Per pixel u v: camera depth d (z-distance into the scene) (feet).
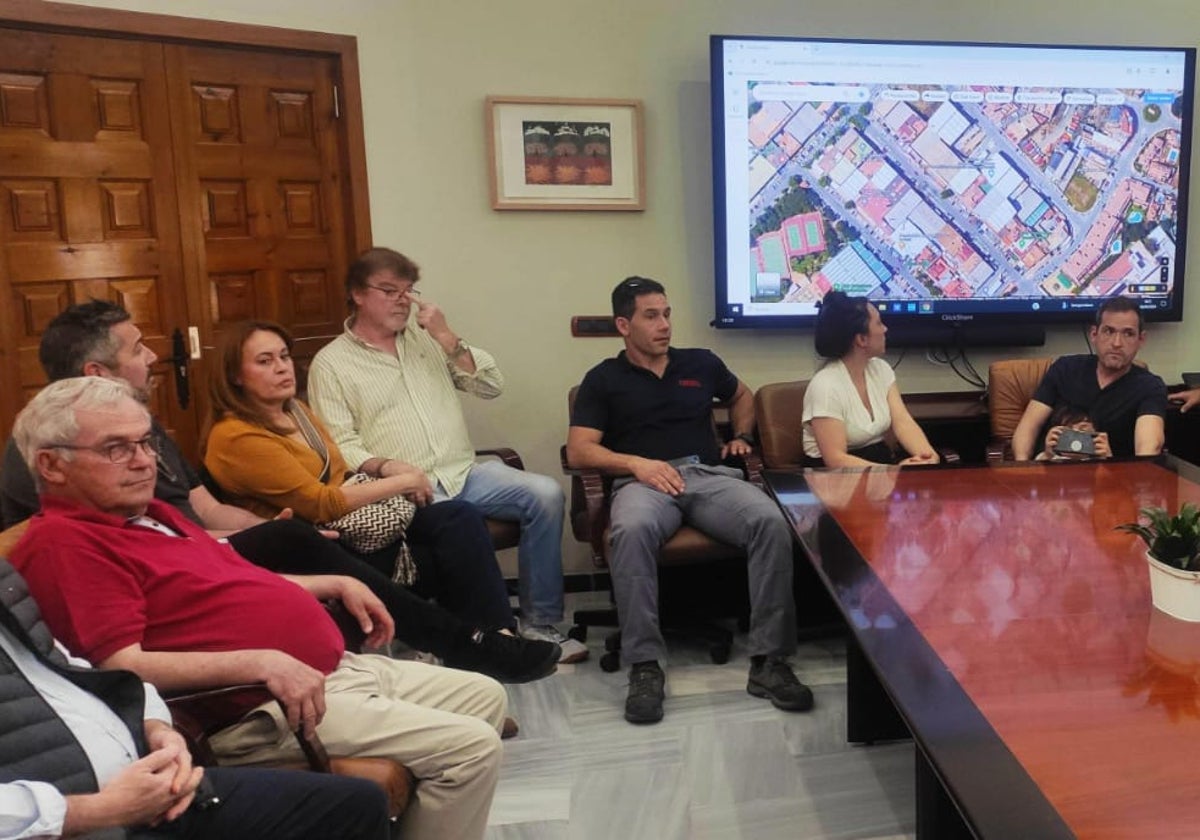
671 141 11.27
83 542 4.91
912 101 11.27
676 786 7.16
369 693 5.59
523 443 11.51
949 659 4.48
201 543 5.77
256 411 7.80
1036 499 7.26
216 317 10.01
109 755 4.19
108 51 9.13
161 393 9.80
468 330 11.19
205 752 5.00
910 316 11.63
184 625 5.28
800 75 11.03
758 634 8.46
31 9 8.60
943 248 11.57
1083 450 8.98
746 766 7.41
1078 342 12.32
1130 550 5.99
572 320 11.38
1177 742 3.71
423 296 10.98
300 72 10.18
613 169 11.14
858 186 11.32
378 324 9.25
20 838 3.61
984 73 11.32
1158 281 12.00
